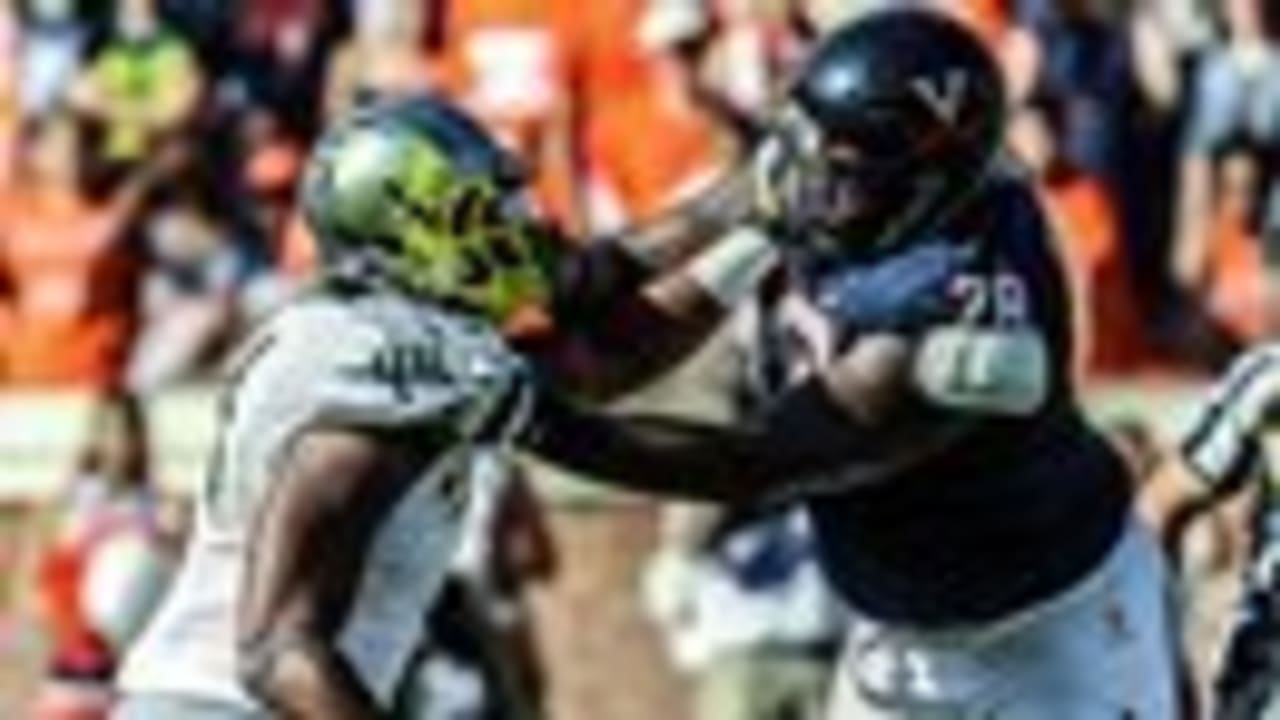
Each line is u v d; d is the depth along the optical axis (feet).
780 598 118.32
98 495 118.01
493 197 67.41
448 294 67.41
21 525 133.08
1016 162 74.08
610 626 132.67
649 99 132.77
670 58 132.67
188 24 137.80
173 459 131.13
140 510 117.80
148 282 135.74
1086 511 73.26
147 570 117.19
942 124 70.54
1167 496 75.87
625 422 69.41
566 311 73.61
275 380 66.49
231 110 136.87
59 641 117.50
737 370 91.20
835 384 70.38
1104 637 73.41
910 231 71.20
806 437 70.03
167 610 67.87
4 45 138.41
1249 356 76.23
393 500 65.77
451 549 67.31
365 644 66.28
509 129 134.10
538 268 68.08
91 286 135.33
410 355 66.33
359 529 65.46
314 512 65.26
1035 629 73.26
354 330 66.49
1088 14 135.23
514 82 134.31
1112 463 74.02
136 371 135.13
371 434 65.77
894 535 73.36
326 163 67.72
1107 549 73.41
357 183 67.31
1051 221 74.69
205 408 132.16
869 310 70.64
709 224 74.64
